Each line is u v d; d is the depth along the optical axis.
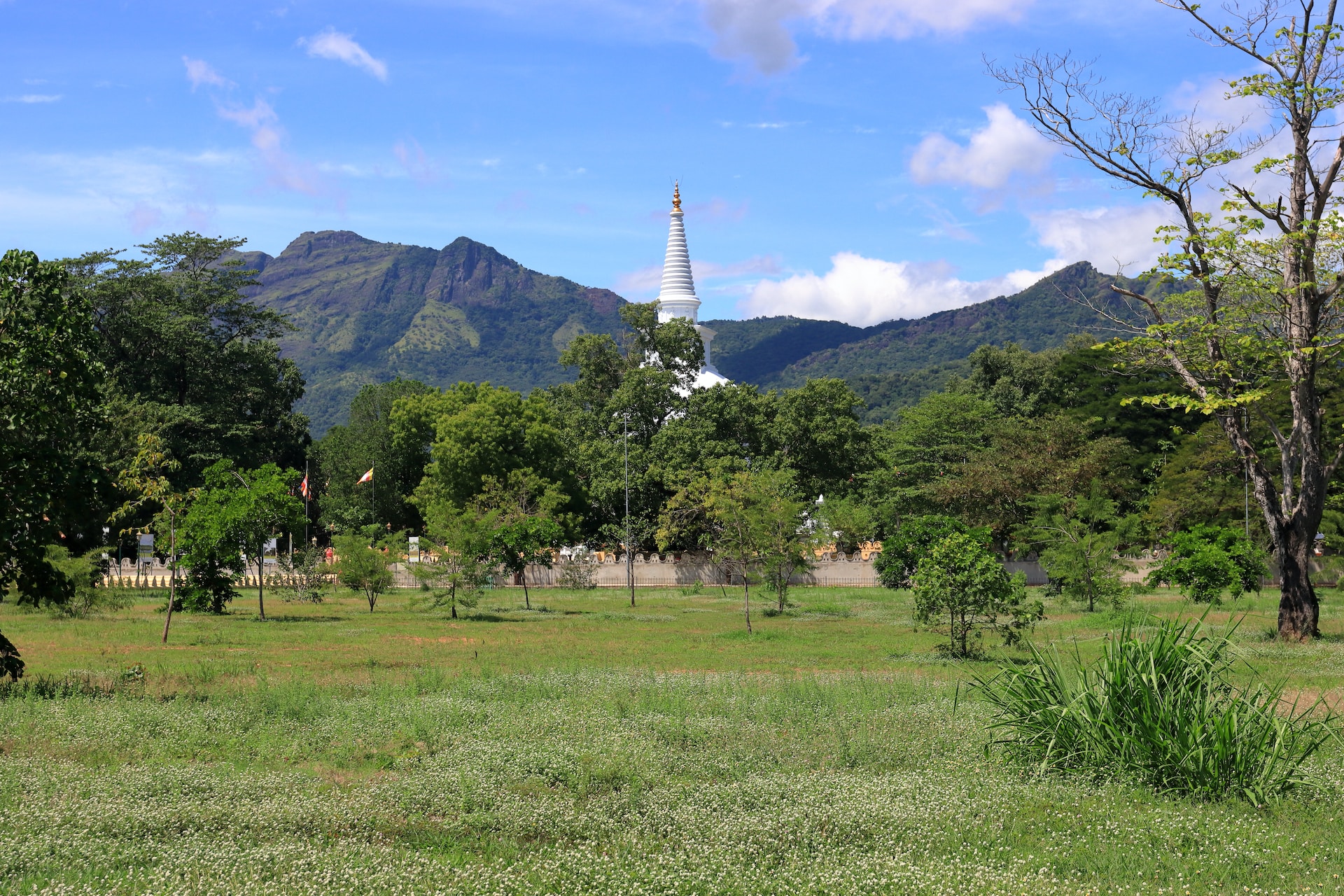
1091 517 42.25
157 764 11.79
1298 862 8.75
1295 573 27.58
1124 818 9.80
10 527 17.23
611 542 68.62
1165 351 29.03
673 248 103.62
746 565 40.78
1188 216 27.75
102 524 35.66
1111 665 12.00
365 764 12.53
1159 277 28.75
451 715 15.10
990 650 24.98
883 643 28.17
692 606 45.12
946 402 67.44
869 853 9.05
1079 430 59.66
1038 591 50.47
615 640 29.39
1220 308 28.19
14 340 17.92
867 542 63.03
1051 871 8.52
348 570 41.38
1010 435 60.62
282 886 7.74
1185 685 11.71
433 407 75.25
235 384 72.44
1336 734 11.79
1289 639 27.00
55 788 10.41
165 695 17.00
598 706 16.05
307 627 32.75
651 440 66.62
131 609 39.56
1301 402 27.55
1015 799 10.52
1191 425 68.19
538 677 19.34
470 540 38.44
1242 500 52.19
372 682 18.94
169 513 35.88
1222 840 9.16
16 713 14.43
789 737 13.94
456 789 10.74
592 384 76.12
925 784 10.98
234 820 9.48
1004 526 57.28
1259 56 26.75
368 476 72.12
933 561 24.38
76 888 7.57
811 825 9.59
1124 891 8.03
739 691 17.61
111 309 68.00
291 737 13.82
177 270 79.69
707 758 12.58
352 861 8.28
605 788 11.23
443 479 63.16
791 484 57.97
